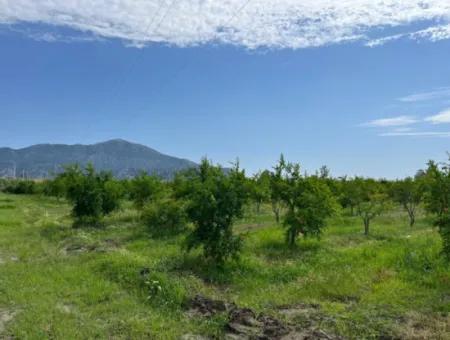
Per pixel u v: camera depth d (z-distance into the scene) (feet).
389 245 48.37
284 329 23.53
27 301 29.50
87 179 73.36
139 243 52.44
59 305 28.99
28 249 51.08
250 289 32.89
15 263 42.68
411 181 71.97
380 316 25.99
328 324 24.67
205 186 40.37
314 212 50.14
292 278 36.06
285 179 53.88
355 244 53.36
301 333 22.93
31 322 25.36
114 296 30.63
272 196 54.08
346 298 30.25
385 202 68.64
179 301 28.45
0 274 37.47
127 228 68.08
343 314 26.40
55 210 110.93
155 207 63.98
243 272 37.47
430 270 36.37
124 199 85.66
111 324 25.20
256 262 40.57
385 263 39.37
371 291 31.53
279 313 26.91
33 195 178.19
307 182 52.34
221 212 39.19
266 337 22.65
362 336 22.80
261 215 88.28
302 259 43.06
